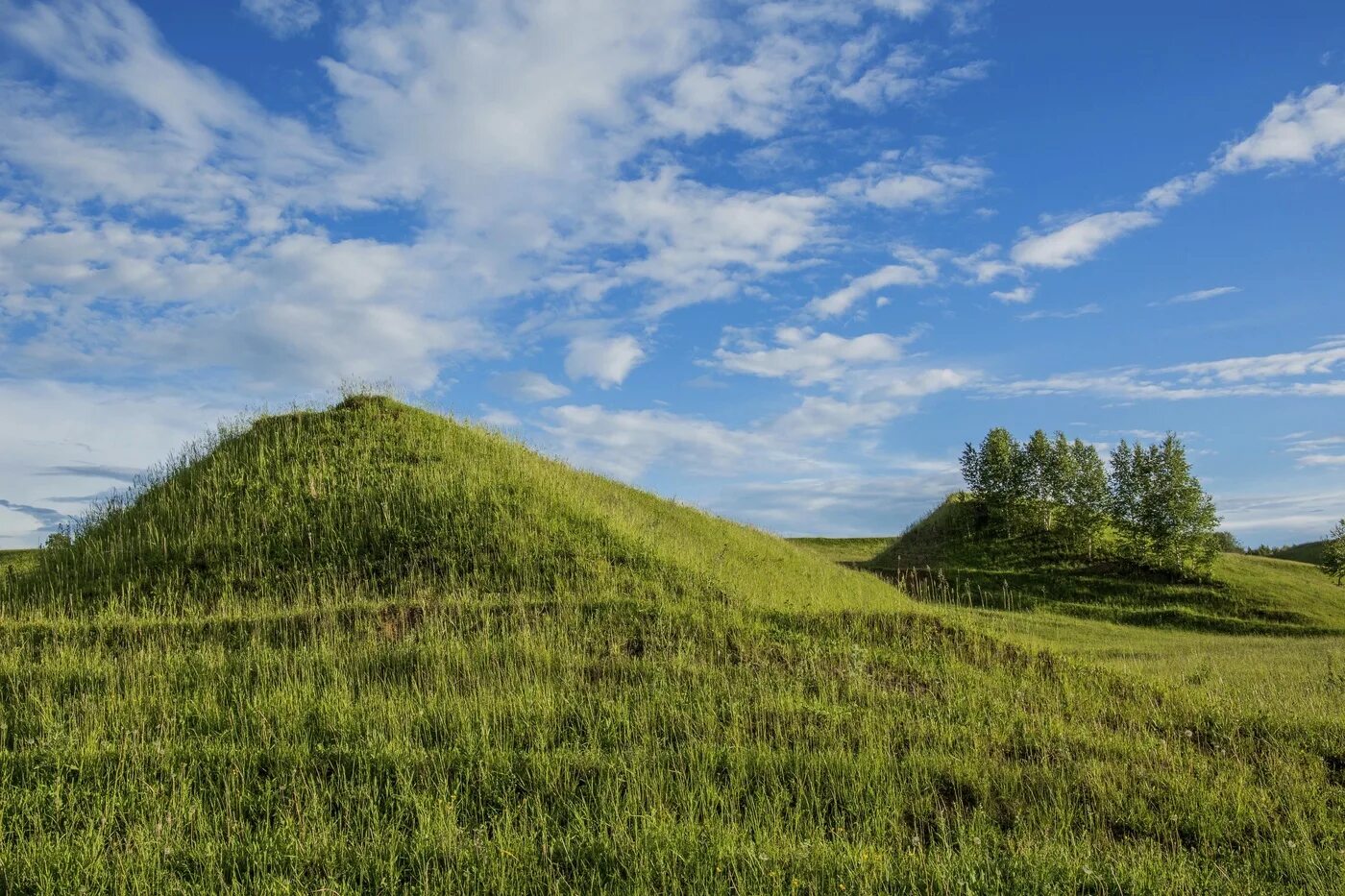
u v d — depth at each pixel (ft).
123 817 22.85
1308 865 22.08
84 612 49.98
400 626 44.70
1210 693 41.37
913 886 19.26
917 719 32.96
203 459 72.79
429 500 63.26
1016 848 22.27
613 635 43.27
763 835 21.84
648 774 25.84
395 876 19.53
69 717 31.63
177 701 33.22
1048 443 166.61
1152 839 23.81
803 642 43.70
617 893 18.84
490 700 32.73
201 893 18.90
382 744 27.89
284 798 24.17
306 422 79.10
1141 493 142.82
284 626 44.19
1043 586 139.23
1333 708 41.09
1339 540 143.23
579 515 63.87
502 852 20.34
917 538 179.93
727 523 108.58
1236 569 145.59
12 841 21.47
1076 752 30.73
